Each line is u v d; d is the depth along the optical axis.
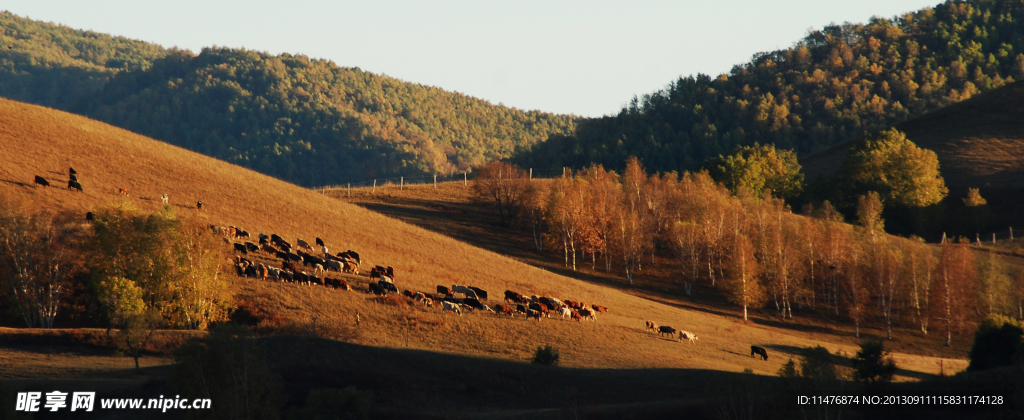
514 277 83.00
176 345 47.69
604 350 57.66
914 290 89.81
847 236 99.44
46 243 54.62
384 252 81.50
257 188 90.62
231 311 55.25
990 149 170.25
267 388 36.28
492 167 122.94
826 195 152.12
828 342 77.81
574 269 99.62
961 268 83.94
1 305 53.09
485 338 56.69
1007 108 194.62
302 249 74.81
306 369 40.41
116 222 55.69
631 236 99.31
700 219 109.56
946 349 78.44
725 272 103.50
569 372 47.41
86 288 55.31
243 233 71.75
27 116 85.50
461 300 65.56
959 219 134.25
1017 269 96.69
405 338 54.06
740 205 115.50
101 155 82.19
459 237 107.00
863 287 91.12
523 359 52.16
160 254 54.31
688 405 36.25
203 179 86.44
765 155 159.62
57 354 44.81
